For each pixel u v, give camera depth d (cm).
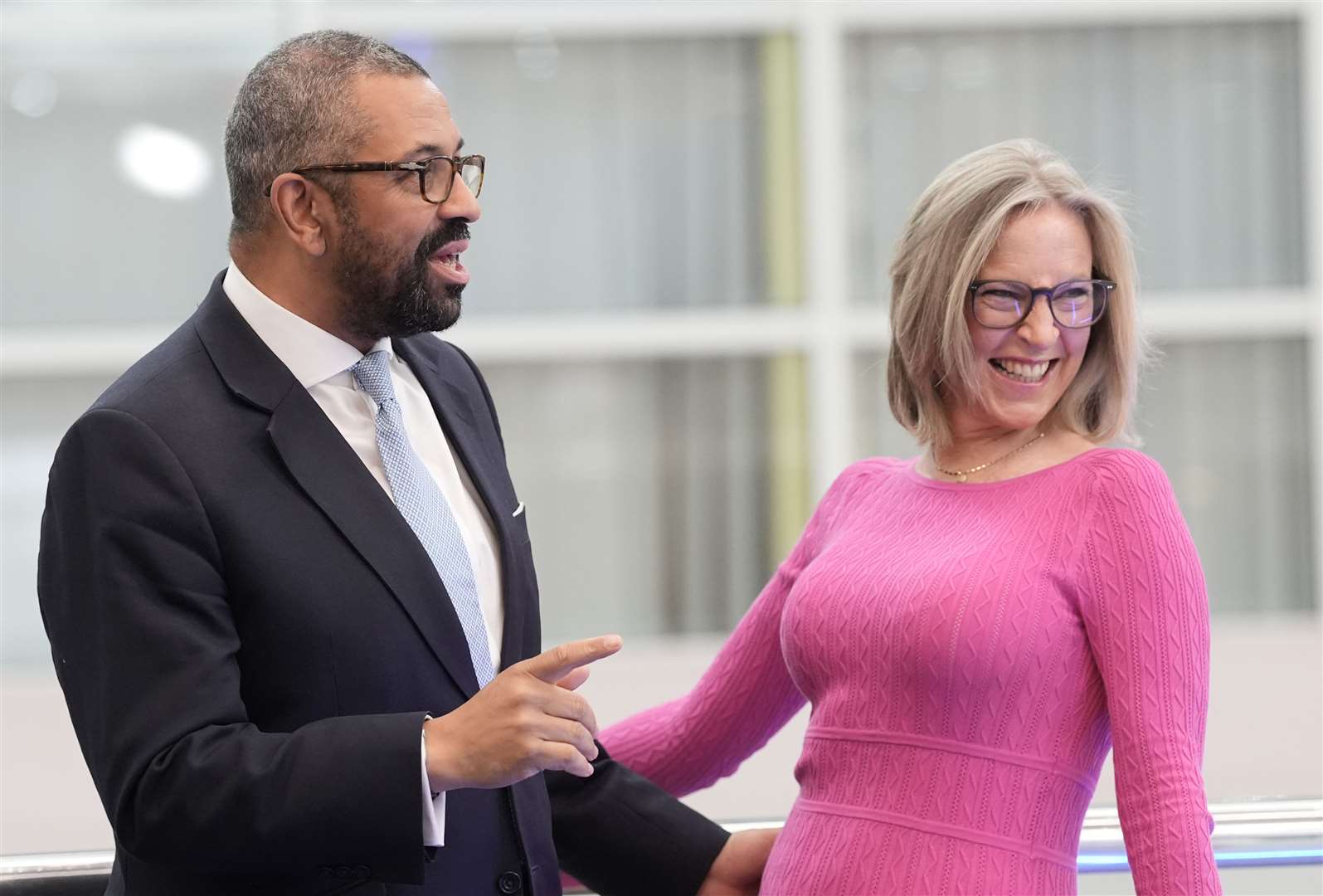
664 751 389
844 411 942
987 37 938
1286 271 952
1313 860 338
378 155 311
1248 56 941
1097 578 309
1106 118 943
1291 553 963
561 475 948
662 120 936
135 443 292
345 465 308
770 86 934
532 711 278
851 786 323
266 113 316
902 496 350
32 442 902
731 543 952
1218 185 948
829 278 934
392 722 283
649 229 941
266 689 296
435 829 285
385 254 312
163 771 276
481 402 362
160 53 893
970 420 343
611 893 366
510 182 934
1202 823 289
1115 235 328
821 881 319
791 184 939
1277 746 670
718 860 360
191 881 298
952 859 308
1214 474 963
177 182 902
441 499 323
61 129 893
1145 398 959
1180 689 300
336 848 279
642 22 923
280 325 317
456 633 308
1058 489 322
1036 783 310
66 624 291
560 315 943
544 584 949
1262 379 959
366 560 302
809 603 339
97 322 905
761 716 381
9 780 676
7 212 895
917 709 316
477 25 915
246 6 893
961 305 322
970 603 312
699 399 948
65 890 338
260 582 294
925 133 943
